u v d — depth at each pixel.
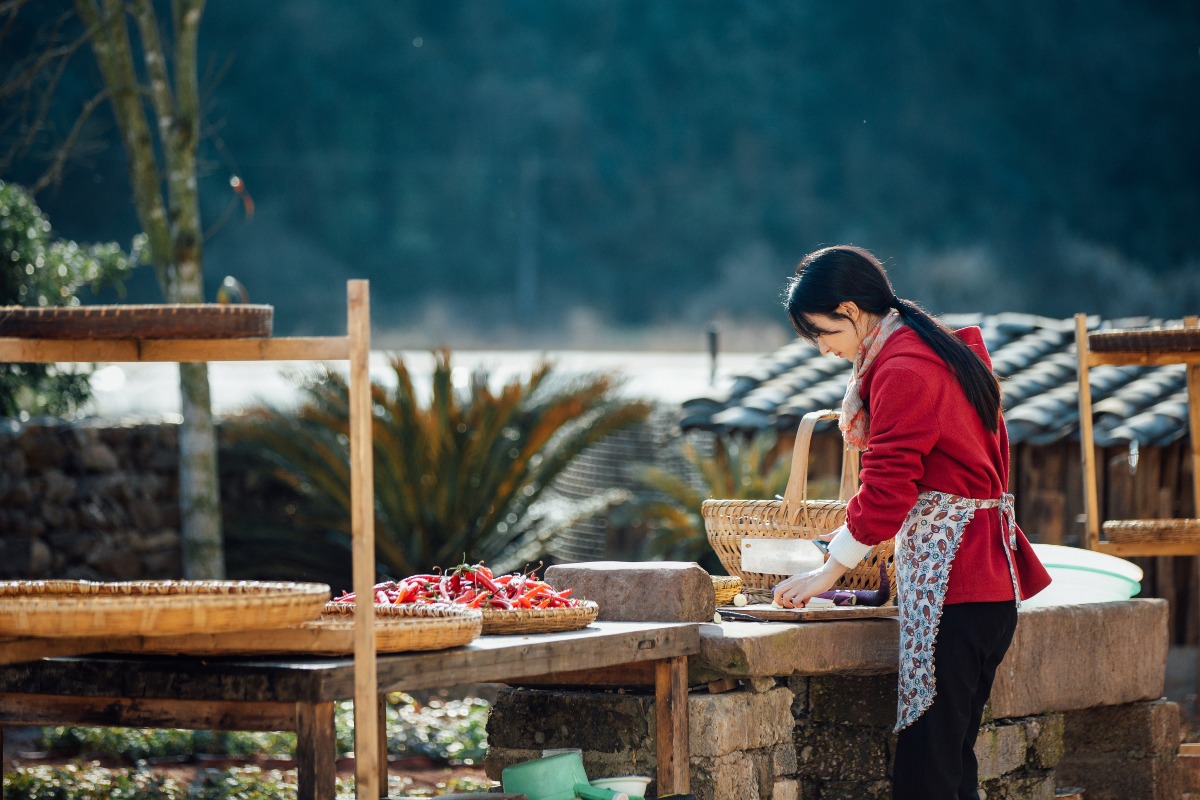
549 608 5.96
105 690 5.10
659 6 79.88
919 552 6.13
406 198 76.75
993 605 6.14
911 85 81.38
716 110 79.88
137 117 13.01
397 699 13.12
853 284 6.23
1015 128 81.44
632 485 19.62
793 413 15.55
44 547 14.64
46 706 5.27
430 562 16.28
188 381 13.11
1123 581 8.28
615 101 79.75
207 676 4.94
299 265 73.69
